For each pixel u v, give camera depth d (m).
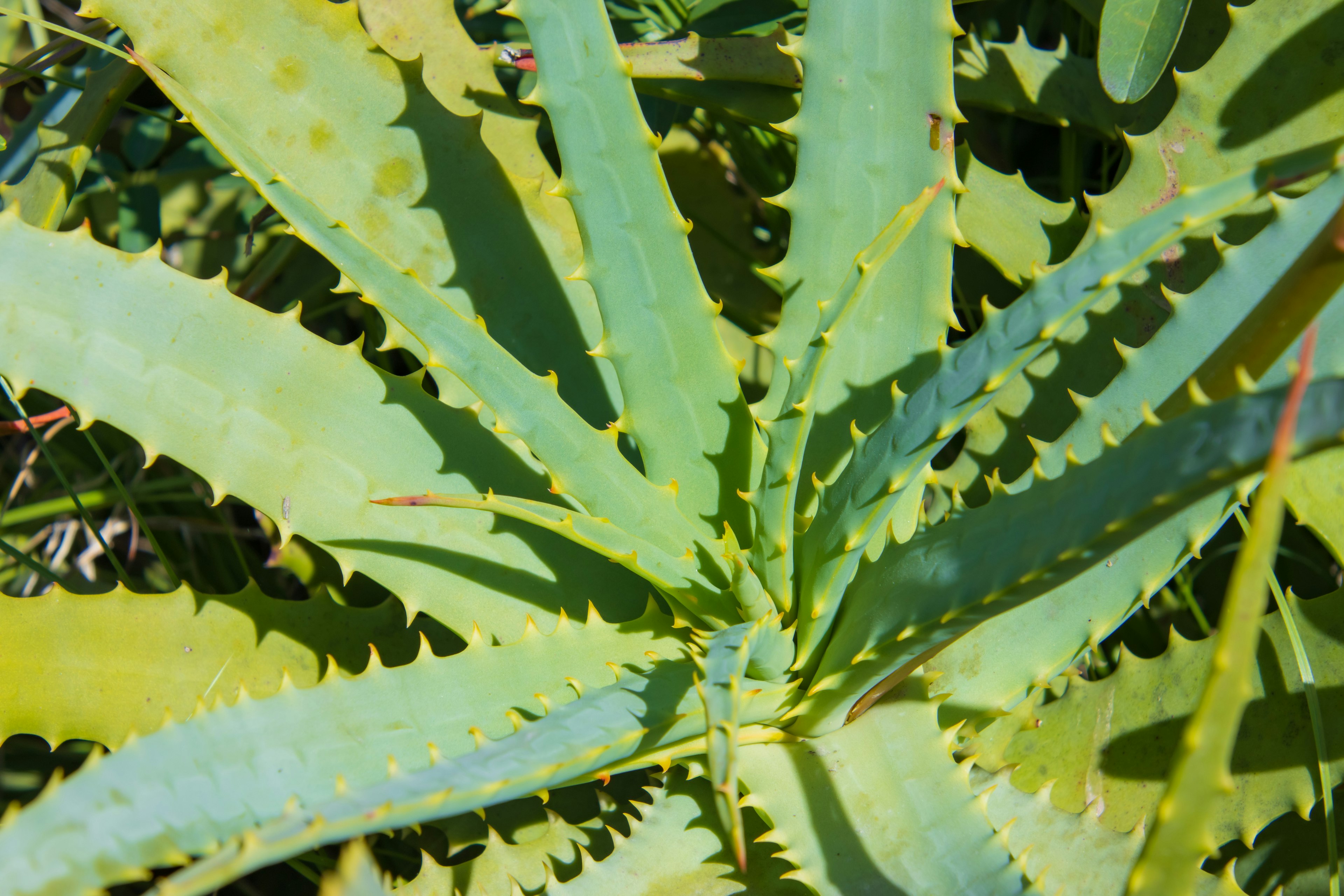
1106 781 1.39
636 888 1.34
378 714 1.32
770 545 1.34
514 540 1.39
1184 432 1.18
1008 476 1.42
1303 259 1.24
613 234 1.35
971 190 1.47
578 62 1.33
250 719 1.30
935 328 1.38
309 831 1.19
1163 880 1.14
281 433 1.38
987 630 1.35
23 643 1.38
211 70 1.41
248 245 1.55
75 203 1.61
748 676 1.33
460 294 1.43
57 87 1.55
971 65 1.50
